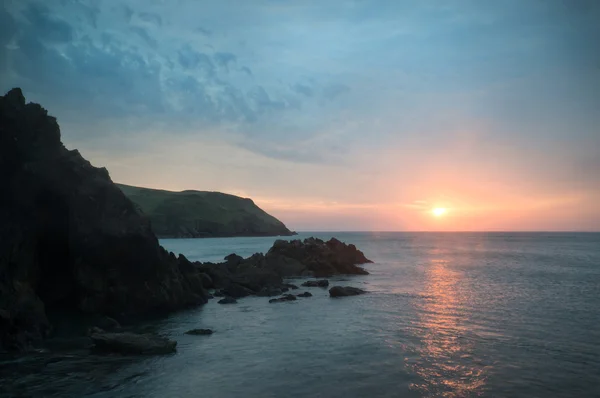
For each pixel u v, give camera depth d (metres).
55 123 26.81
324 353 17.56
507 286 40.09
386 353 17.45
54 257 25.62
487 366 15.69
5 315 18.41
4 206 22.94
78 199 25.55
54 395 12.93
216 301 33.34
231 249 118.31
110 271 25.81
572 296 33.59
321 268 53.41
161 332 22.11
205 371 15.28
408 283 43.09
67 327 22.17
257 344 19.23
